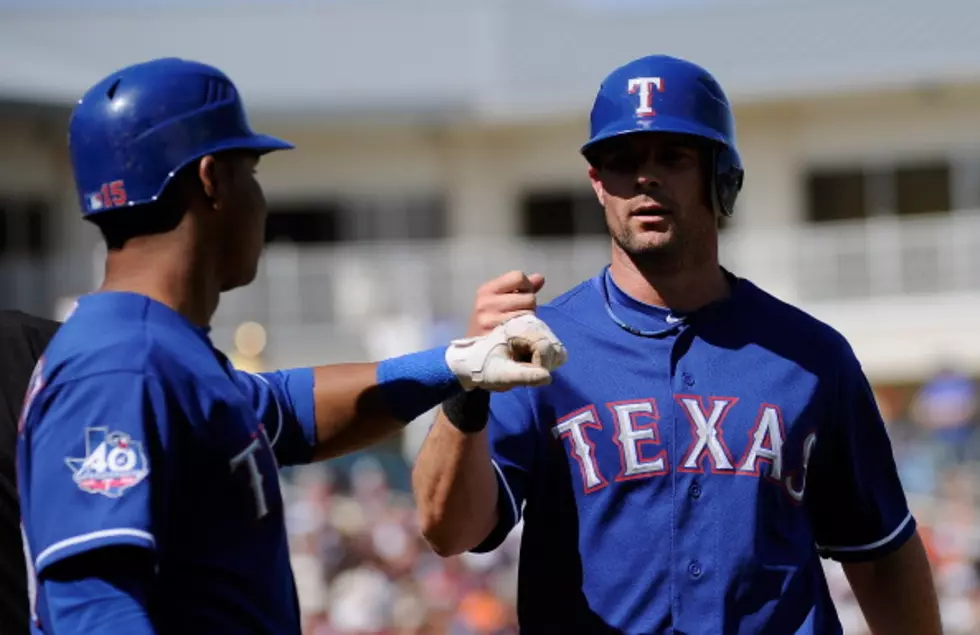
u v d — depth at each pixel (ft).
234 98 40.50
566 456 48.19
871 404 51.11
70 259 309.42
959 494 198.59
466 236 325.83
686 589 46.91
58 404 36.37
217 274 40.52
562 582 48.11
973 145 308.60
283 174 328.08
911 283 303.68
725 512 47.26
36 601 36.83
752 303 50.31
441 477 45.88
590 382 48.60
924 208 311.88
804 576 48.42
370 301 305.73
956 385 235.61
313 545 192.03
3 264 308.19
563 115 315.58
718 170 48.80
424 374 44.86
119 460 35.70
